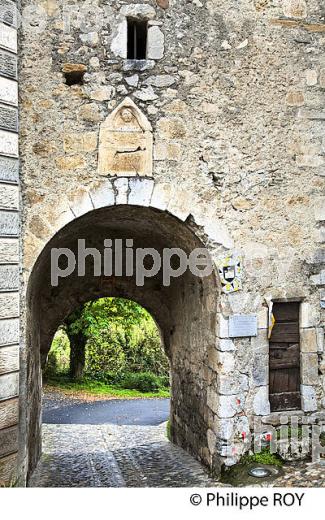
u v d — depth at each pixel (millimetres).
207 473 5453
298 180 5375
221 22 5223
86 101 4977
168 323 7715
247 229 5250
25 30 4891
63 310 7605
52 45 4938
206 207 5164
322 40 5434
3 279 4414
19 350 4609
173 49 5125
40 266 5316
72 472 6090
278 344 5387
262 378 5238
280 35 5336
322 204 5430
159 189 5070
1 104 4430
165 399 13062
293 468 5059
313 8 5418
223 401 5156
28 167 4848
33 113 4879
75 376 14555
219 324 5207
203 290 5781
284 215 5336
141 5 5078
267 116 5301
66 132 4934
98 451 7250
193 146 5148
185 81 5141
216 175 5188
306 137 5391
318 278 5418
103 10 5031
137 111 5043
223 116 5211
